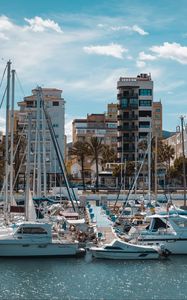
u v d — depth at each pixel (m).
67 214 62.56
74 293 38.69
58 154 69.38
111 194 111.81
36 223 48.81
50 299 37.19
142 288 40.12
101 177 156.88
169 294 38.69
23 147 106.44
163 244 49.41
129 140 159.25
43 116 79.38
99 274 43.91
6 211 55.56
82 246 50.56
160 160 143.62
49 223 49.69
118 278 42.78
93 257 48.53
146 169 123.88
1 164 108.75
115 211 77.94
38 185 68.25
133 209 73.25
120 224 60.78
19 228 48.50
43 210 64.38
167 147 147.88
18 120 140.62
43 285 40.50
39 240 48.44
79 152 145.88
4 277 42.62
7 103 59.34
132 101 161.50
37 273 43.88
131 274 44.00
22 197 90.31
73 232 52.66
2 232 48.97
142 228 54.31
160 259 48.72
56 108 158.38
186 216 52.66
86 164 169.25
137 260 48.25
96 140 146.00
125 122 161.38
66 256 48.69
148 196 84.25
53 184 120.12
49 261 47.78
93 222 64.12
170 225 51.00
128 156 158.50
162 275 43.81
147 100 161.75
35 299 37.16
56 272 44.25
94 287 40.22
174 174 136.62
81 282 41.56
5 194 57.69
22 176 111.56
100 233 53.47
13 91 62.50
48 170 117.75
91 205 91.44
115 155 161.38
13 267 45.72
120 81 162.38
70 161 172.00
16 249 48.31
